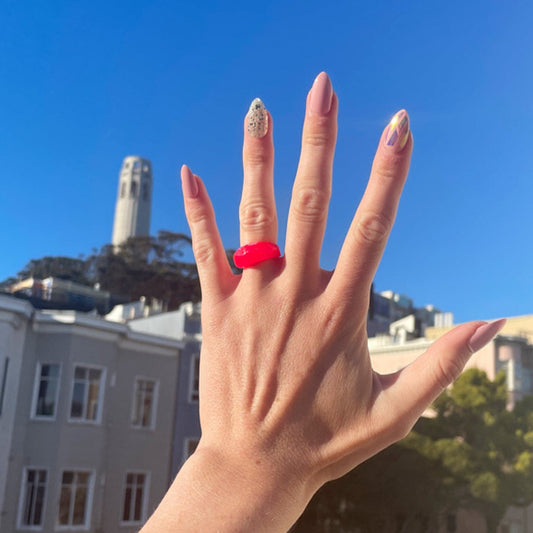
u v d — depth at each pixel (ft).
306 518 67.15
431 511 67.05
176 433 77.71
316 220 3.76
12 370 64.69
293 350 3.68
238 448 3.59
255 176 4.08
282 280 3.81
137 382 75.20
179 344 79.66
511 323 107.14
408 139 3.63
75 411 67.72
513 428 71.46
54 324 68.23
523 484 68.54
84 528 66.39
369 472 67.56
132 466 72.49
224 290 4.03
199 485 3.46
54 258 235.81
